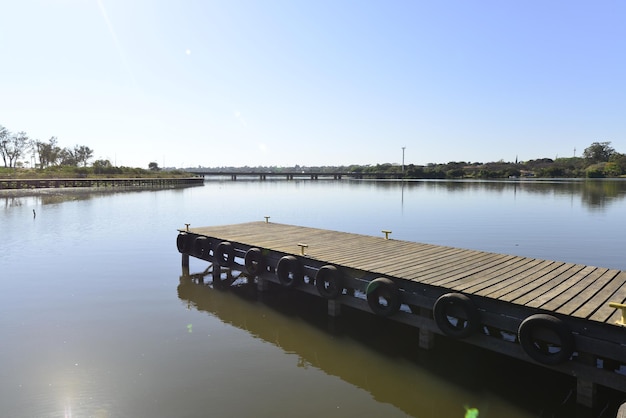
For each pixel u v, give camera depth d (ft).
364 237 45.65
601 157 467.11
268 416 19.89
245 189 240.53
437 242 66.49
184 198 159.63
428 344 26.78
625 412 12.89
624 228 80.74
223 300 38.09
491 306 23.00
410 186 266.36
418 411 20.67
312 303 37.42
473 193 186.91
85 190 193.16
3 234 71.56
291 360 26.09
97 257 54.65
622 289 24.11
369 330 31.12
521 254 57.72
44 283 42.27
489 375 24.34
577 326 19.77
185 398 21.31
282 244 41.50
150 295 39.19
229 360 25.90
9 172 266.77
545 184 275.18
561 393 22.27
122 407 20.38
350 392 22.38
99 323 31.73
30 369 24.22
